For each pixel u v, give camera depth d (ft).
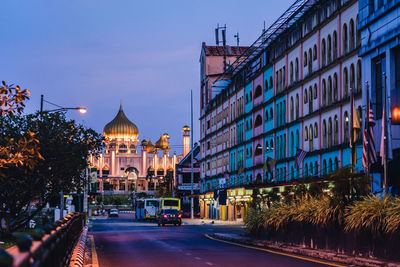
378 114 115.96
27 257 15.70
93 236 135.85
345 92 148.56
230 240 114.01
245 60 247.29
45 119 98.58
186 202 390.83
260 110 226.79
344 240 70.64
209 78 324.19
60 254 34.99
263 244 96.27
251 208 113.80
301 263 65.87
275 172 202.59
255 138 231.30
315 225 78.54
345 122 147.02
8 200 97.76
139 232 157.38
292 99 191.31
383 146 90.33
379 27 114.83
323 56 165.07
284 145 196.85
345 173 73.87
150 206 277.44
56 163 96.37
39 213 151.33
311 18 173.99
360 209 64.90
